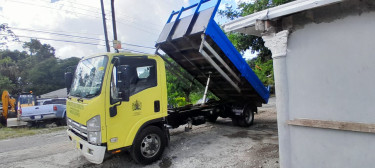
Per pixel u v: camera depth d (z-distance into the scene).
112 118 4.10
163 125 5.07
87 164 4.97
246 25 3.71
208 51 5.68
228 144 5.86
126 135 4.30
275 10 3.31
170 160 4.93
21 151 6.32
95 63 4.53
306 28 3.25
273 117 9.66
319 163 3.18
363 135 2.79
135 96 4.47
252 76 6.79
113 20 14.41
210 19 5.08
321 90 3.12
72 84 5.23
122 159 5.14
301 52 3.31
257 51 11.38
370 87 2.71
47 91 40.44
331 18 3.00
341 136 2.97
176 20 5.91
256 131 7.17
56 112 11.33
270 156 4.82
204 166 4.49
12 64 43.44
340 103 2.95
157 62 4.98
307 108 3.26
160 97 4.95
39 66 42.12
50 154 5.84
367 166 2.77
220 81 7.20
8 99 12.70
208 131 7.43
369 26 2.71
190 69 7.25
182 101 10.74
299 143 3.37
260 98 7.72
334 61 2.99
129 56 4.51
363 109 2.77
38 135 8.56
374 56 2.68
